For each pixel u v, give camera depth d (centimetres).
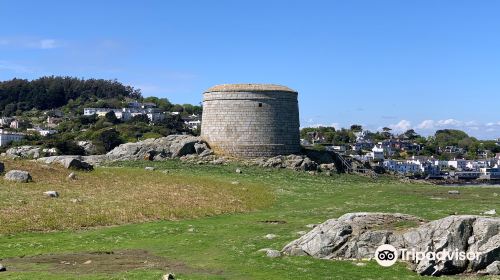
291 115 7869
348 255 2320
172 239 2905
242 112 7619
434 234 2186
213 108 7781
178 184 4934
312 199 4700
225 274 2122
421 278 2041
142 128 15588
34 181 4472
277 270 2159
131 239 2909
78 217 3362
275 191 5109
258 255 2427
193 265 2294
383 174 7975
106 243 2802
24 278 1984
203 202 4169
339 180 6378
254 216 3775
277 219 3594
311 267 2189
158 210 3753
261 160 7200
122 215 3534
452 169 19838
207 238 2917
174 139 7781
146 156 7175
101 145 12062
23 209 3412
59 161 5550
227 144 7612
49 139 14688
